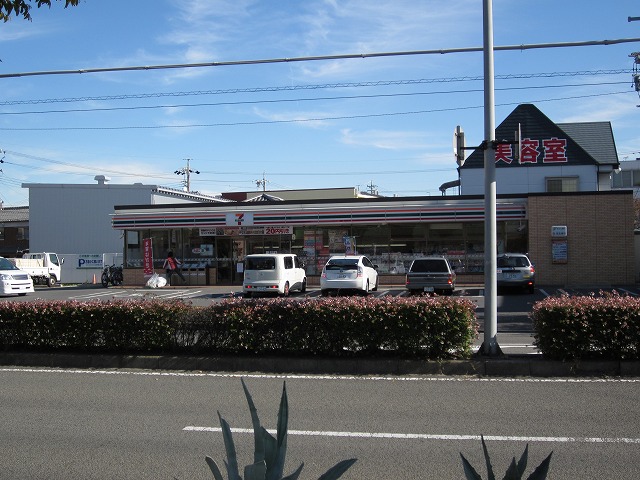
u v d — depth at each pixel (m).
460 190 36.81
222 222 31.45
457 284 29.16
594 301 9.34
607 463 5.50
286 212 30.89
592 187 35.53
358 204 30.36
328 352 9.80
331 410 7.42
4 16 7.85
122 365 10.21
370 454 5.86
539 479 2.61
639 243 30.22
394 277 30.02
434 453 5.86
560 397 7.87
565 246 27.78
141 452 6.00
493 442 6.15
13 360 10.52
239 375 9.50
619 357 9.07
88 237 47.31
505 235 29.31
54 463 5.71
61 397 8.24
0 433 6.65
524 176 36.09
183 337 10.34
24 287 28.67
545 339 9.25
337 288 23.02
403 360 9.48
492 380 8.90
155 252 32.75
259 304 10.17
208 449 6.07
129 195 47.31
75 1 7.78
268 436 2.76
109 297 26.67
